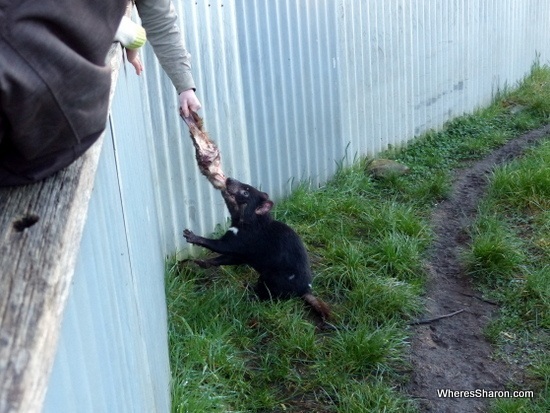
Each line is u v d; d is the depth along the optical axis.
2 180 1.17
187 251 5.13
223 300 4.36
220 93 5.26
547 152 6.74
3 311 0.90
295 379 3.78
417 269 4.95
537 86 9.98
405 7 7.28
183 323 4.05
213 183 4.20
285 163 5.99
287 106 5.91
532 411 3.61
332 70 6.36
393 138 7.45
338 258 4.92
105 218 1.55
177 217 5.03
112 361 1.43
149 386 2.21
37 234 1.05
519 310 4.55
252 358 3.96
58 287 0.97
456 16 8.20
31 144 1.13
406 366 3.97
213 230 5.34
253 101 5.56
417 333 4.30
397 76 7.33
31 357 0.83
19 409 0.74
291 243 4.41
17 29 1.05
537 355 4.14
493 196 6.11
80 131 1.21
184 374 3.58
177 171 4.98
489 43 9.00
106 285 1.46
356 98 6.76
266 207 4.40
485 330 4.38
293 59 5.89
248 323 4.23
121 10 1.31
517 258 4.98
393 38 7.18
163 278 4.06
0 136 1.09
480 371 4.01
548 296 4.55
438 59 7.99
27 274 0.97
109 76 1.27
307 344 3.97
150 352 2.36
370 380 3.83
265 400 3.60
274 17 5.64
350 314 4.36
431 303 4.66
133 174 2.65
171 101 4.85
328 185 6.35
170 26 3.20
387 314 4.40
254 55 5.50
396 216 5.53
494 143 7.82
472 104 8.85
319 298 4.57
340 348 3.96
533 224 5.63
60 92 1.11
